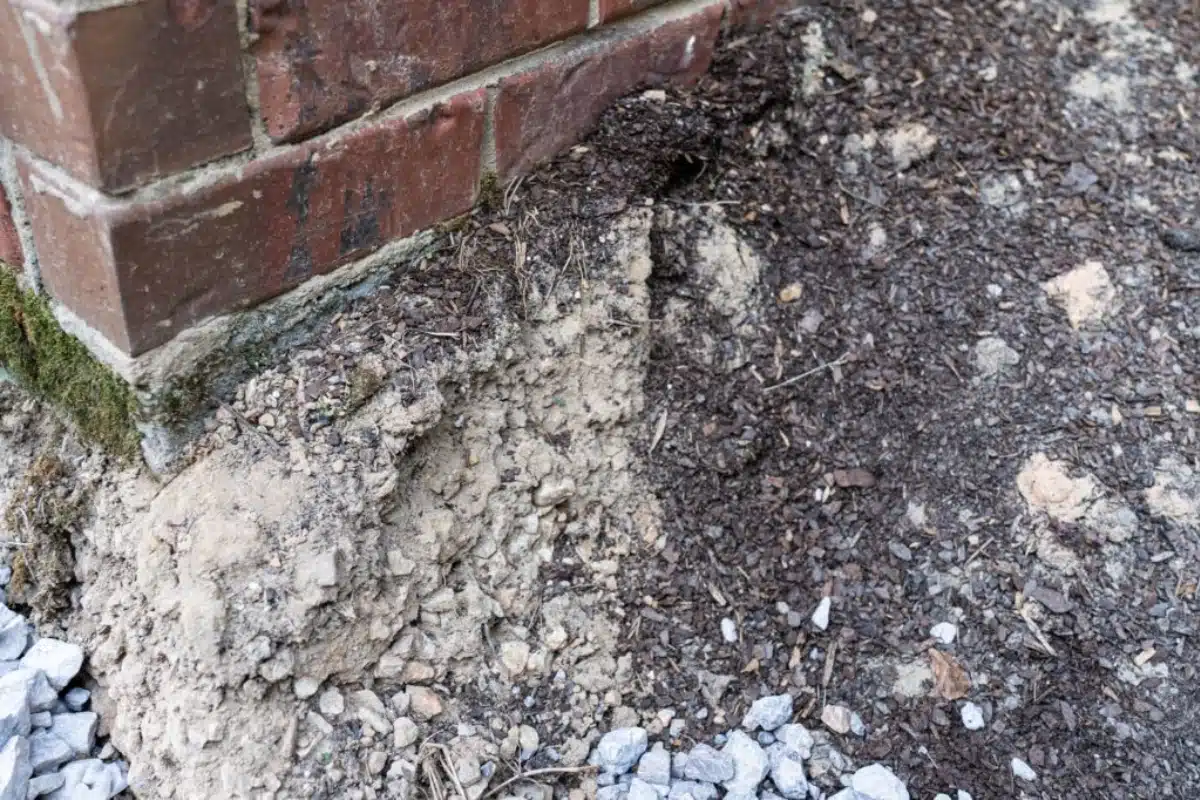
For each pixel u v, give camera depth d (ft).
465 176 2.62
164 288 2.28
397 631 2.48
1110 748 2.61
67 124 2.14
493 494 2.63
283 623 2.34
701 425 2.82
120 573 2.47
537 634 2.63
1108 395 2.87
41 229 2.32
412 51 2.43
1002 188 3.05
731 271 2.89
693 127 2.86
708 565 2.76
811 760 2.60
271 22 2.23
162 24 2.13
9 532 2.56
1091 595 2.73
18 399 2.61
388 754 2.43
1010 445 2.84
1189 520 2.77
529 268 2.66
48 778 2.38
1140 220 3.03
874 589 2.76
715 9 2.94
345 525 2.40
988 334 2.92
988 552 2.77
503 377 2.62
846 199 3.01
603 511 2.76
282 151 2.33
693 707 2.64
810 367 2.89
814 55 3.08
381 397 2.48
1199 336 2.93
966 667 2.68
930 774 2.59
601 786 2.55
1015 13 3.27
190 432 2.42
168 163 2.21
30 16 2.08
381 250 2.55
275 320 2.45
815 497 2.82
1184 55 3.28
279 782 2.34
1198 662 2.68
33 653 2.47
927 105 3.10
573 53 2.70
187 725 2.33
